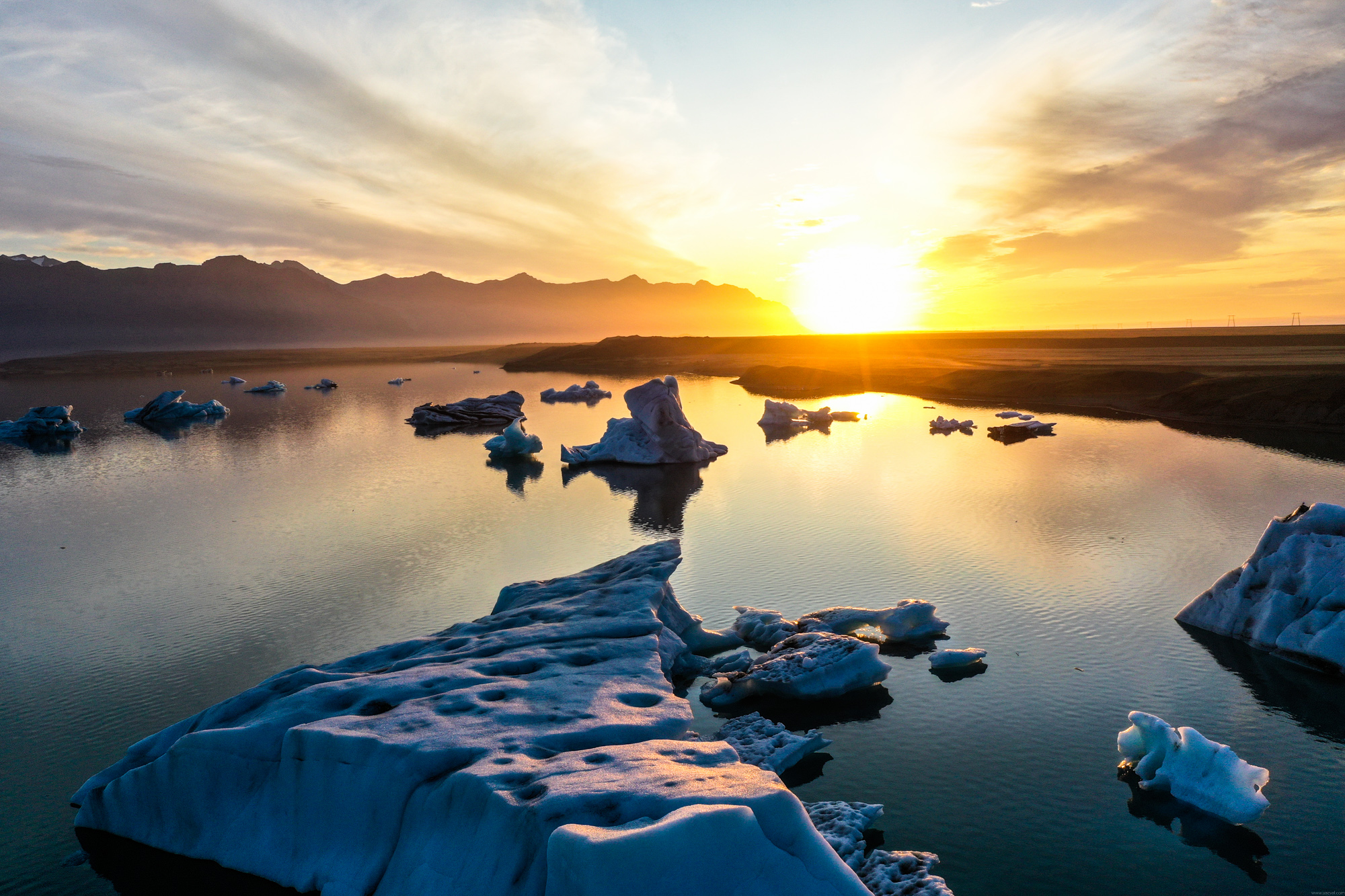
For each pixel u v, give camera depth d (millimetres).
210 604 24109
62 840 12477
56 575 27641
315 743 11164
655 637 15594
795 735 14844
